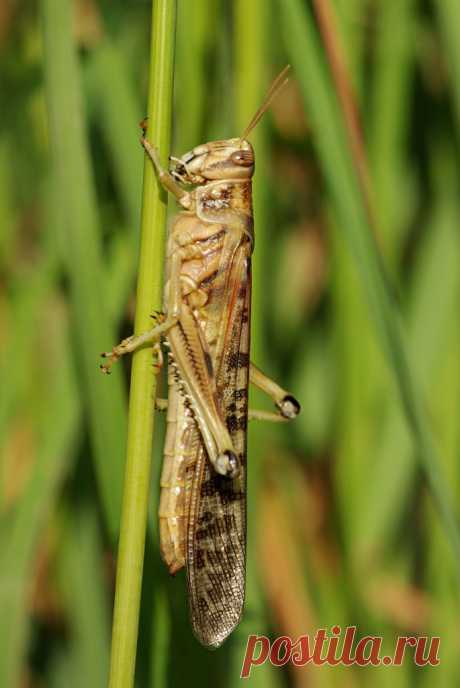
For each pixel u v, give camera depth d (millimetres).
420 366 489
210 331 439
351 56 480
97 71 449
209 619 428
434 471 434
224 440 433
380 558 490
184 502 433
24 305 466
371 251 431
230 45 445
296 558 486
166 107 408
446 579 483
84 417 460
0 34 492
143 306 411
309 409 515
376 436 488
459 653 480
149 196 410
